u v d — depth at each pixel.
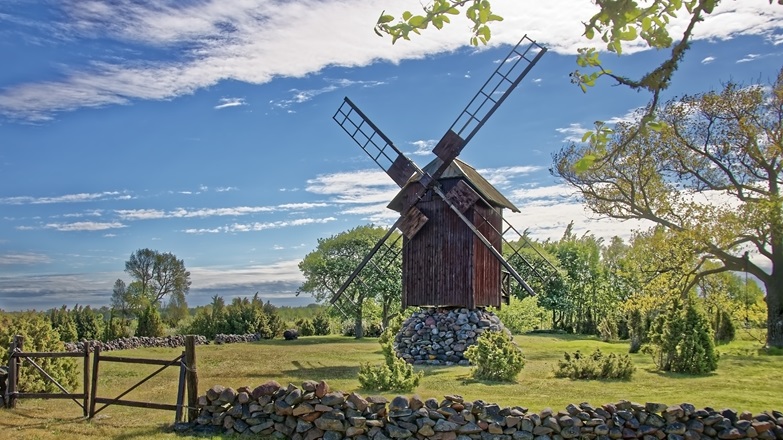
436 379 20.72
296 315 79.62
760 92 33.66
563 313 59.94
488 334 21.59
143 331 44.59
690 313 22.66
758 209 32.94
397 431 11.38
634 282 48.47
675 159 36.19
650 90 5.37
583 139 5.32
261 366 25.81
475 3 4.88
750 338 42.25
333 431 11.46
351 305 51.81
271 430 11.88
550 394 16.94
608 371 20.55
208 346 39.38
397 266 51.94
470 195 27.56
